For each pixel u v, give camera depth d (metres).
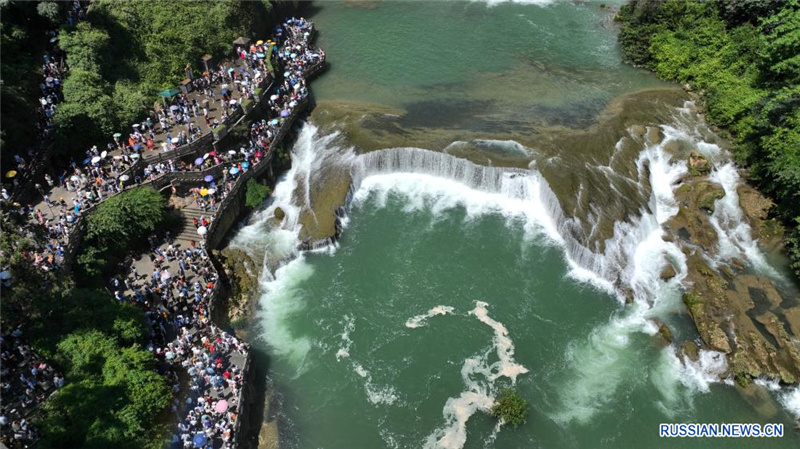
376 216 74.25
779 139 72.75
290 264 68.88
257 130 79.50
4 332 49.84
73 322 51.44
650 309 63.19
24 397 47.59
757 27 94.62
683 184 75.88
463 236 71.44
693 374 57.41
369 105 87.62
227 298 63.47
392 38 107.69
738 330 59.78
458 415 54.44
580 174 73.06
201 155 73.94
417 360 59.06
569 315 62.84
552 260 68.38
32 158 66.12
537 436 52.88
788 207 69.75
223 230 69.81
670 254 68.75
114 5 89.75
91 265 60.28
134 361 49.81
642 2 101.62
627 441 52.62
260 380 57.41
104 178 67.56
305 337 61.44
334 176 76.31
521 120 83.88
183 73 88.94
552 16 114.06
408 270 67.88
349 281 67.00
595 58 101.31
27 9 77.81
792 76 82.06
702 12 99.31
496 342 60.41
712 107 86.38
